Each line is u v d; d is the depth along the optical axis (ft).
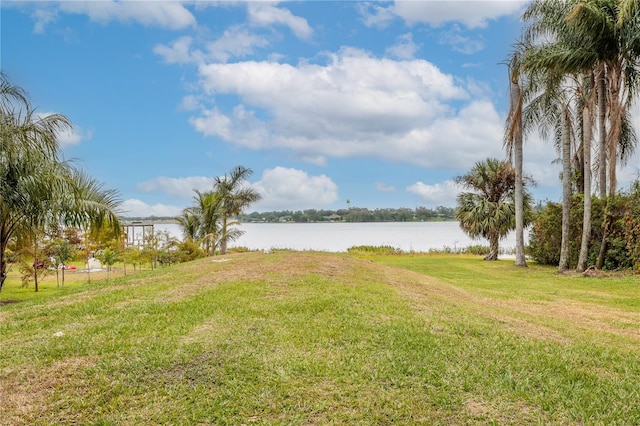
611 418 10.32
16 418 9.92
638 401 11.25
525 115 59.31
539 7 48.75
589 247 53.31
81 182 37.65
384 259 80.18
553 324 20.34
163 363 12.83
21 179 31.42
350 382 11.87
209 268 37.17
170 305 20.61
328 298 22.50
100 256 67.05
